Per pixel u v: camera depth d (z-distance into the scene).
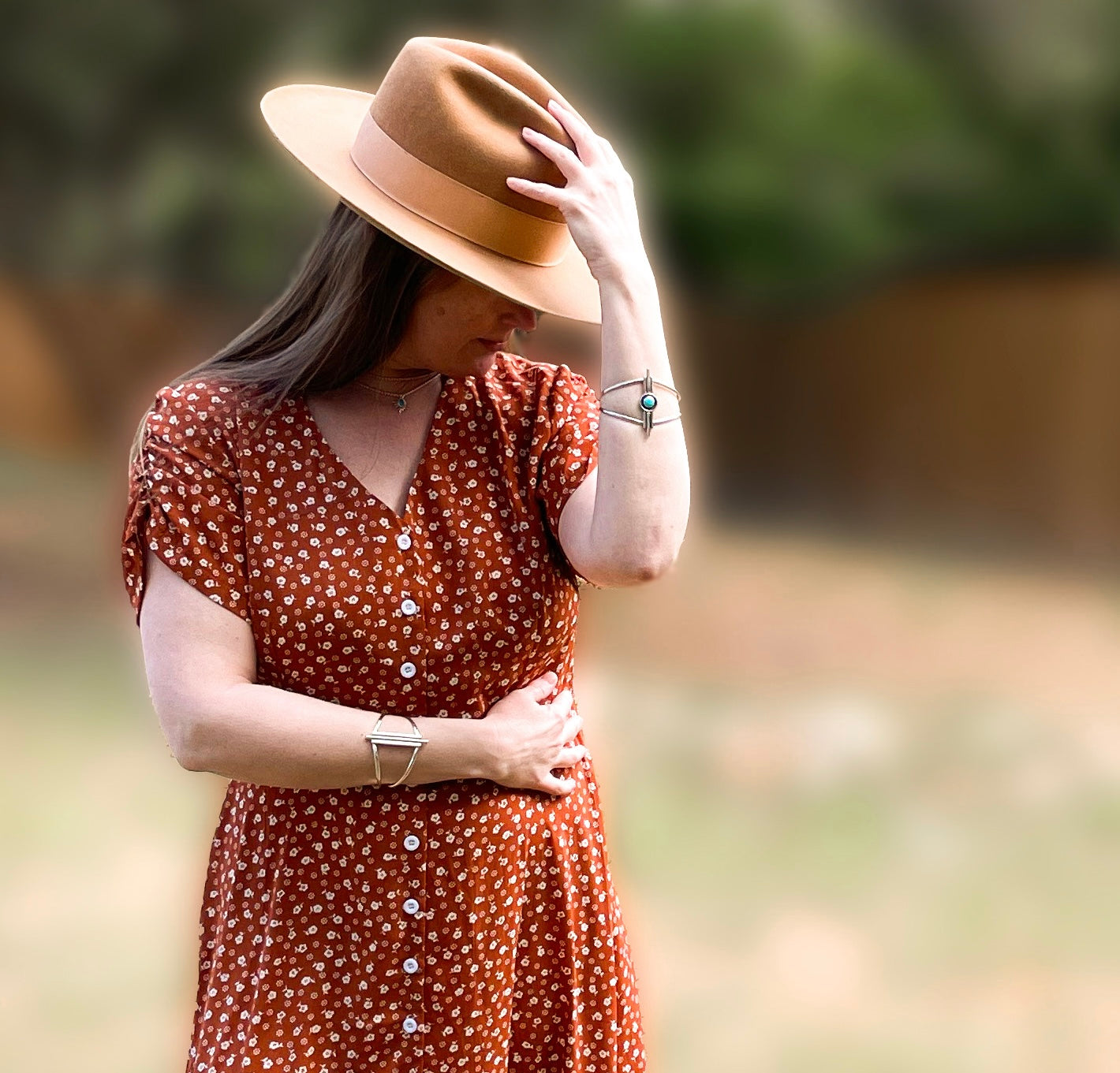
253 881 1.91
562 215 1.84
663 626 9.23
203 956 2.03
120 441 16.23
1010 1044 3.59
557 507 1.91
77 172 11.88
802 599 10.32
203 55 11.21
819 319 14.78
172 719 1.79
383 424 1.88
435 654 1.85
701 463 15.60
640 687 7.50
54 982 3.79
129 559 1.83
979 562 11.97
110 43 10.88
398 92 1.81
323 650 1.83
